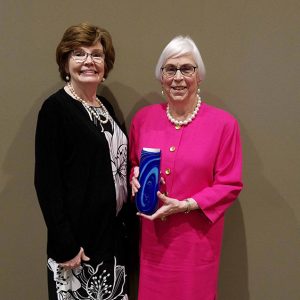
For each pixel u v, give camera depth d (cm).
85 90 134
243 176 165
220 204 131
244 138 161
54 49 158
